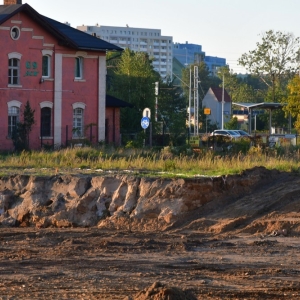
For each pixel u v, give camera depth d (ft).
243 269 67.31
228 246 80.48
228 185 100.78
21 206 105.19
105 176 107.14
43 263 69.46
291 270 67.05
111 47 239.09
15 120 221.25
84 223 99.71
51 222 101.50
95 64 239.30
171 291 47.93
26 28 222.28
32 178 107.96
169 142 231.71
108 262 70.18
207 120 439.63
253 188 103.04
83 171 131.13
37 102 225.35
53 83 229.25
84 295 55.72
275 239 85.30
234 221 91.66
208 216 95.14
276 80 460.55
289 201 97.25
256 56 444.55
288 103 311.88
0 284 59.52
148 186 99.35
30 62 223.51
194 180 98.22
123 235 87.56
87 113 237.66
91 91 238.48
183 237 85.76
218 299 54.95
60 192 104.99
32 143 223.10
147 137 240.73
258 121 433.48
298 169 128.47
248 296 56.03
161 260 71.72
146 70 291.58
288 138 267.80
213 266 68.44
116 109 252.01
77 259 71.67
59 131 230.27
